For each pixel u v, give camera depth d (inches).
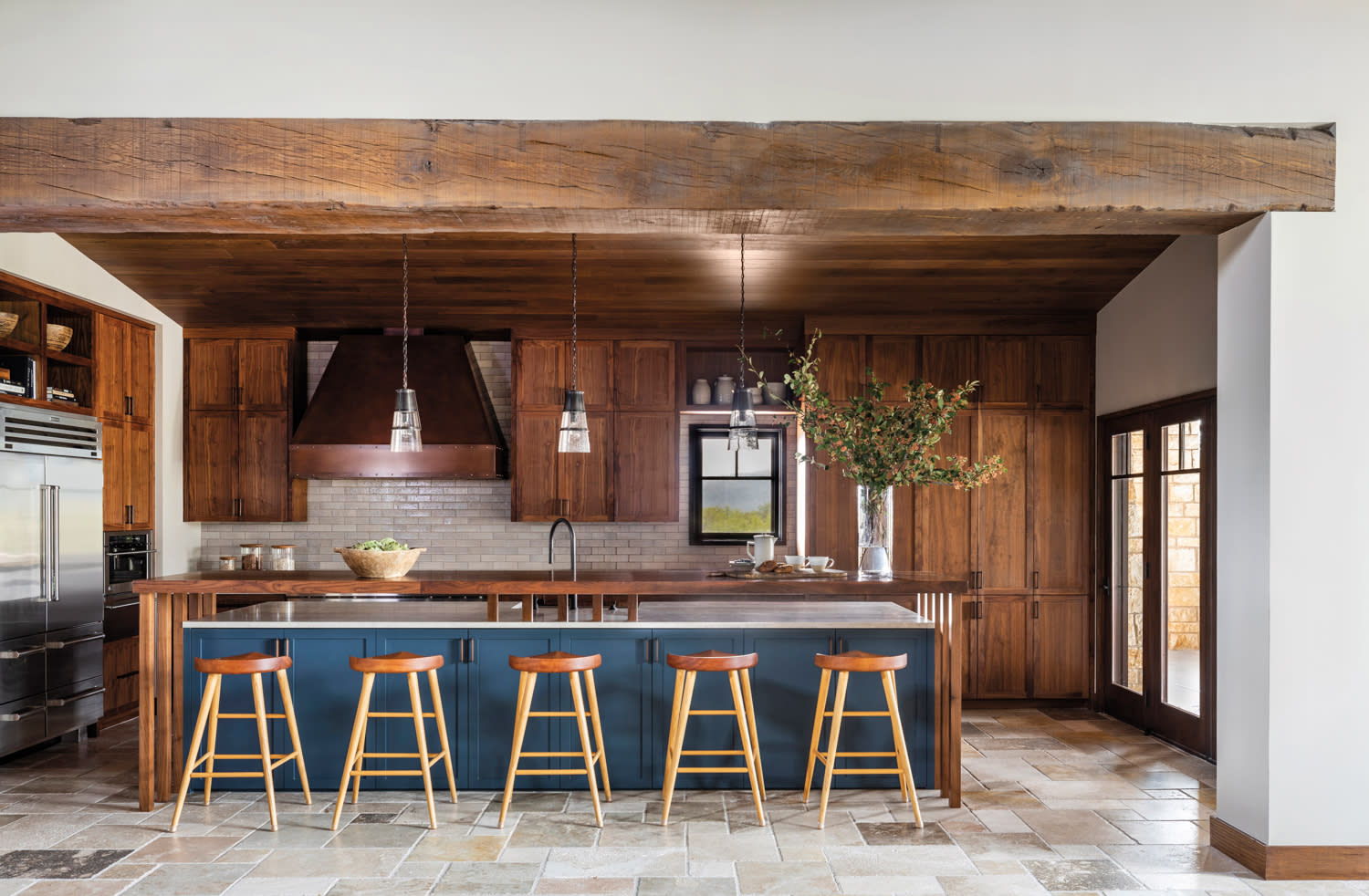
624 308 280.2
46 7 155.3
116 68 155.1
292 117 155.1
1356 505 153.8
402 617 199.9
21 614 214.5
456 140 154.9
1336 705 153.1
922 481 218.1
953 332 282.0
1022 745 236.7
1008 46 156.9
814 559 218.8
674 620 197.8
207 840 166.1
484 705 193.5
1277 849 151.7
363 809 182.4
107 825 174.6
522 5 156.9
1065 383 282.5
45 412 223.5
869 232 167.3
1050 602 281.0
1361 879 151.9
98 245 241.6
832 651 194.9
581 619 197.8
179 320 291.4
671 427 293.3
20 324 231.3
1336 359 154.5
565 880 148.9
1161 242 238.7
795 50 156.9
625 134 155.3
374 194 154.4
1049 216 157.6
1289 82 156.8
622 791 193.6
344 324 295.1
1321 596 153.4
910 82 156.7
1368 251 155.2
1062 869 154.9
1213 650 220.1
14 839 167.6
